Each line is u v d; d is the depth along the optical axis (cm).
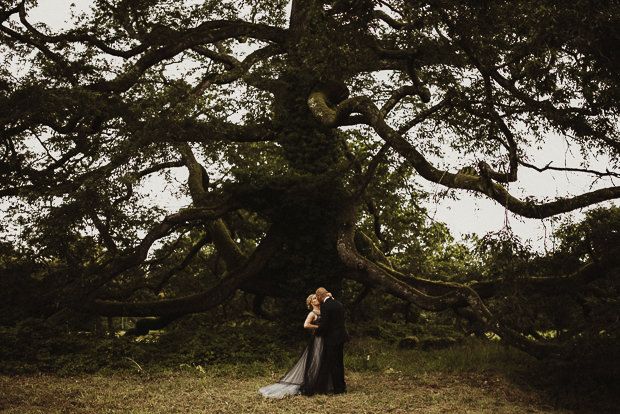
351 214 1602
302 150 1738
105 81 1554
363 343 1516
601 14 805
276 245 1633
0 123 1349
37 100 1354
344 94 1792
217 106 1786
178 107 1587
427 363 1241
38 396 895
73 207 1366
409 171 1906
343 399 879
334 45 1192
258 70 1798
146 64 1666
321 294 952
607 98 1034
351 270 1612
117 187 1412
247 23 1809
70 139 1565
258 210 1606
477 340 1602
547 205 1145
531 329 1112
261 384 1011
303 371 941
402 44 1327
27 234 1466
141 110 1557
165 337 1456
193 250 2012
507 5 1098
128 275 1755
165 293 2133
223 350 1283
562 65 984
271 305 2222
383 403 858
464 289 1305
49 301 1526
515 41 1230
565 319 1098
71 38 1606
